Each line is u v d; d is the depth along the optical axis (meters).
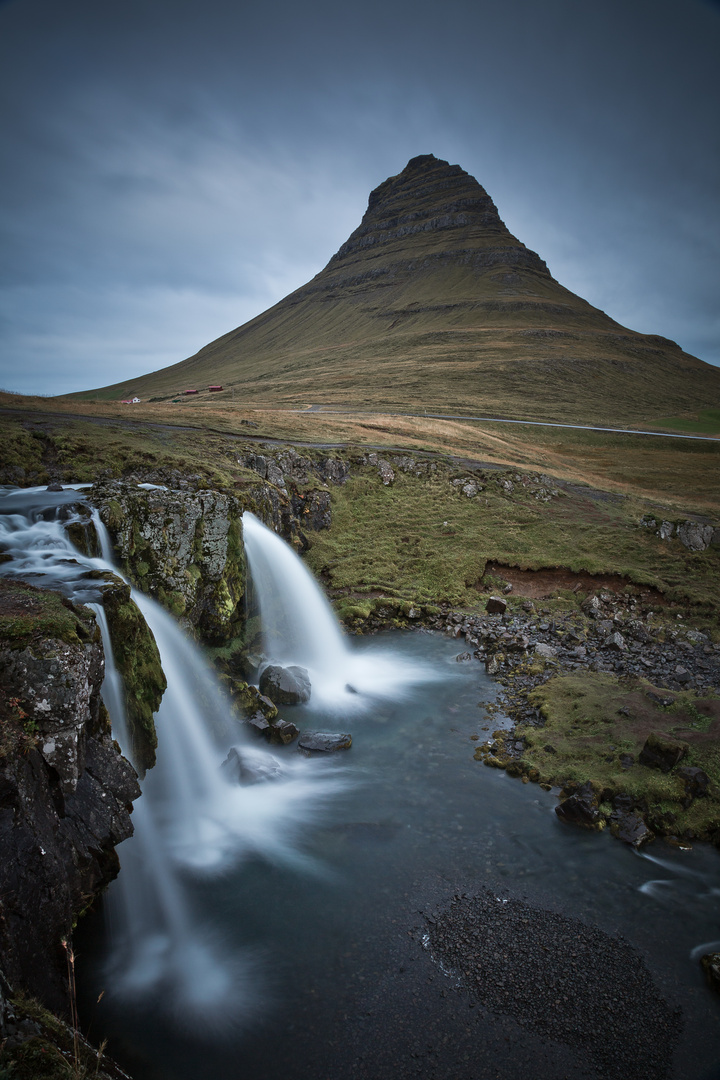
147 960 9.48
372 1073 7.75
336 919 10.23
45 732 8.30
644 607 26.28
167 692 15.15
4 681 8.27
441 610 26.36
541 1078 7.65
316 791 13.95
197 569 19.05
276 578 24.16
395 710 18.11
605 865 11.50
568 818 12.77
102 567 14.12
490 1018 8.48
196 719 15.53
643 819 12.66
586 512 35.72
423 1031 8.30
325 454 38.56
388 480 39.00
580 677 19.42
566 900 10.64
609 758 14.59
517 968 9.26
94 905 9.55
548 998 8.77
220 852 11.95
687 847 11.98
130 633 12.71
